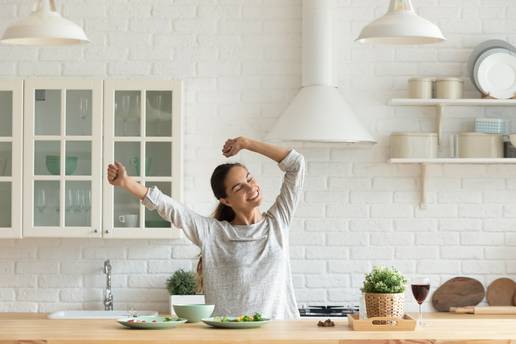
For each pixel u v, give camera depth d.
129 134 5.93
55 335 3.15
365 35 4.08
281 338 3.08
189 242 6.26
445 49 6.31
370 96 6.29
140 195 3.84
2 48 6.27
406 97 6.29
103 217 5.89
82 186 5.92
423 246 6.27
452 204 6.29
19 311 6.25
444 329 3.36
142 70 6.28
